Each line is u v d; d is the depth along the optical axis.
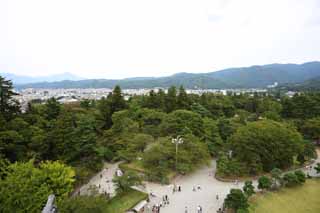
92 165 47.53
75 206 26.59
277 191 42.59
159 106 82.12
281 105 92.62
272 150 50.53
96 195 33.53
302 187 44.50
